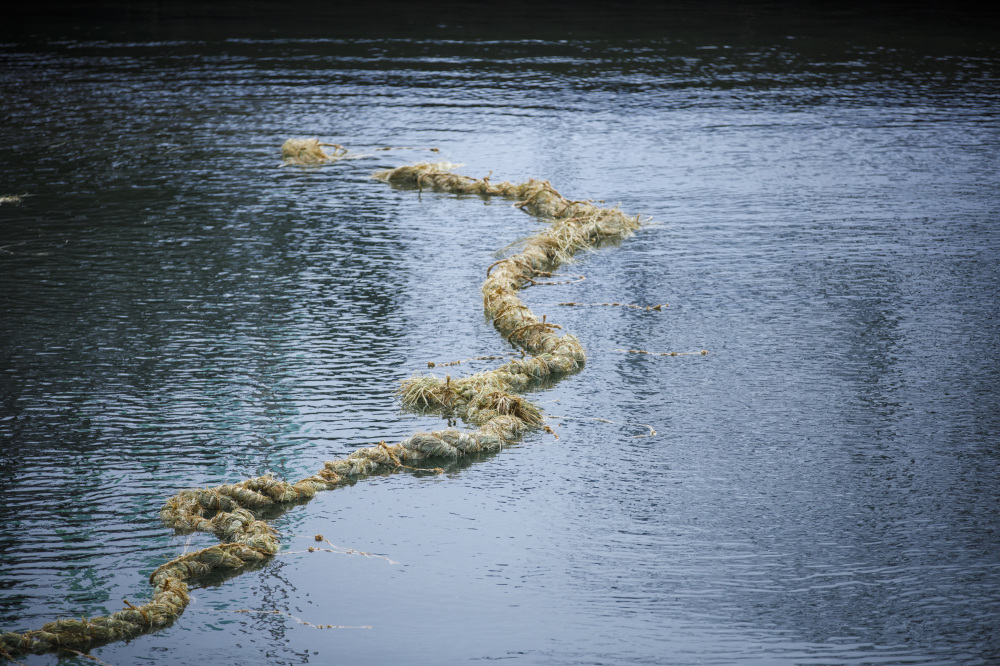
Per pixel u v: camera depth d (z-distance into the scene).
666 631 9.88
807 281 19.02
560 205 23.48
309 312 17.62
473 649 9.70
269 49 43.91
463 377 15.27
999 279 18.89
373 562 11.03
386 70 39.72
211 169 26.81
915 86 36.59
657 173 26.52
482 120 32.22
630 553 11.07
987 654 9.52
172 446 13.16
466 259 20.50
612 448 13.30
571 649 9.67
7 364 15.38
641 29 48.97
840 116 32.47
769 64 40.69
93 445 13.14
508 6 56.50
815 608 10.17
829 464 12.74
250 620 10.15
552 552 11.12
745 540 11.24
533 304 18.19
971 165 26.89
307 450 13.17
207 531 11.52
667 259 20.44
